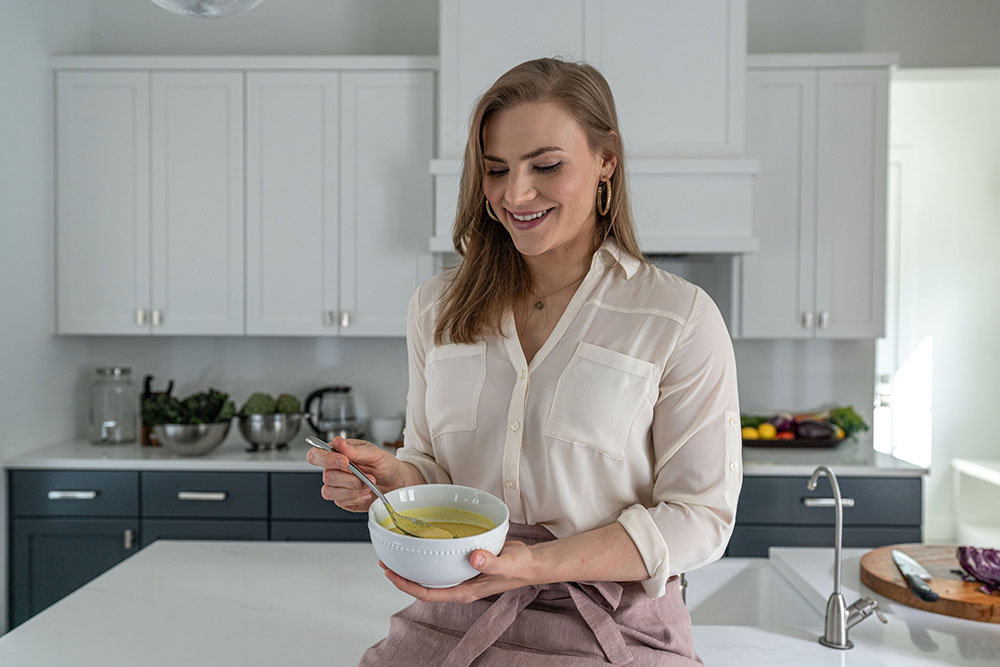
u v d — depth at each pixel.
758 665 1.24
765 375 3.62
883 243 3.25
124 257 3.33
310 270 3.32
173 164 3.30
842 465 2.94
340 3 3.62
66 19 3.45
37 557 3.06
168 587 1.56
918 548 1.79
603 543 0.94
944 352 5.04
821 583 1.63
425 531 0.89
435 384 1.13
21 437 3.16
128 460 3.03
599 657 0.99
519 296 1.11
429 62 3.25
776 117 3.26
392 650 1.08
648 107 3.10
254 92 3.29
